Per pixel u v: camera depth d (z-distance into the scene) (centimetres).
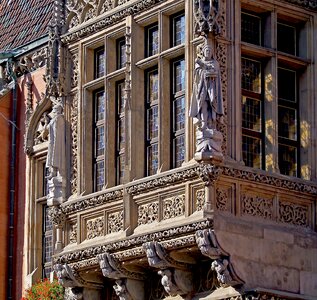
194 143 3444
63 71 3881
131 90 3653
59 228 3791
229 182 3397
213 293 3438
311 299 3459
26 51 4406
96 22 3791
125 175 3603
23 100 4412
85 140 3794
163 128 3553
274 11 3572
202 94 3381
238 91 3456
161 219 3484
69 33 3878
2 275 4300
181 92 3556
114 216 3641
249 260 3381
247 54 3528
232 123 3431
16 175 4378
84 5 3856
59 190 3806
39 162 4328
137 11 3675
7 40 4734
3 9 4931
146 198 3538
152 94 3647
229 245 3353
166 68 3597
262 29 3581
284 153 3556
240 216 3400
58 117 3850
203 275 3484
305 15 3625
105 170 3700
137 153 3619
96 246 3638
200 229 3347
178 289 3478
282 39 3622
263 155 3516
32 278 4216
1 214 4341
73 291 3756
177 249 3425
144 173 3616
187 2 3525
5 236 4334
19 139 4400
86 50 3841
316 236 3525
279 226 3469
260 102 3541
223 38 3456
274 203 3472
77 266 3706
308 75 3609
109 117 3734
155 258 3450
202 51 3450
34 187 4312
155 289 3625
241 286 3362
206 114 3375
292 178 3506
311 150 3566
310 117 3584
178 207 3447
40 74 4353
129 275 3609
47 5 4638
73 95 3862
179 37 3594
